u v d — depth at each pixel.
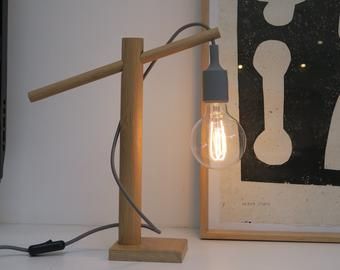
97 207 0.90
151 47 0.89
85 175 0.91
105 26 0.90
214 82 0.65
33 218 0.92
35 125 0.91
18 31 0.92
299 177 0.81
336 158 0.81
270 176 0.82
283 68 0.83
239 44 0.83
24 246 0.73
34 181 0.92
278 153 0.82
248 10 0.84
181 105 0.89
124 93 0.66
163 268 0.61
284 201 0.81
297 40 0.83
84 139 0.91
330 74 0.82
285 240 0.77
